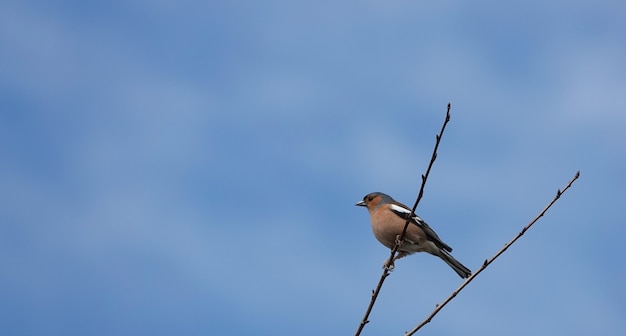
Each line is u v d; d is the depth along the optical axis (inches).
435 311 358.0
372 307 374.3
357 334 366.3
